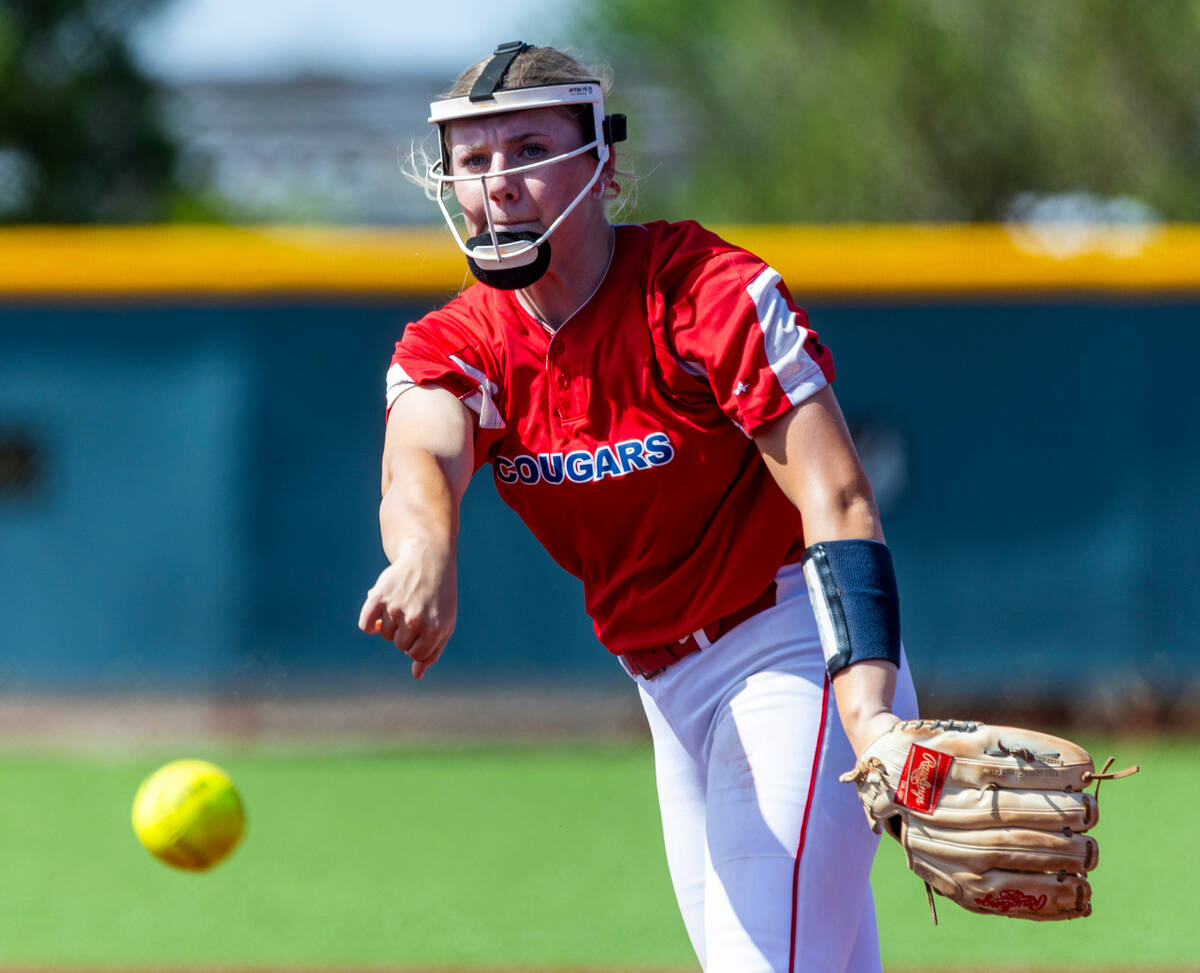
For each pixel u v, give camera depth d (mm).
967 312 32812
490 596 33125
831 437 8562
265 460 33281
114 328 33375
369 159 93250
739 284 8758
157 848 12016
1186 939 19797
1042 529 32812
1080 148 50438
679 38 58750
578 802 28984
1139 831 26266
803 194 54219
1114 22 49188
